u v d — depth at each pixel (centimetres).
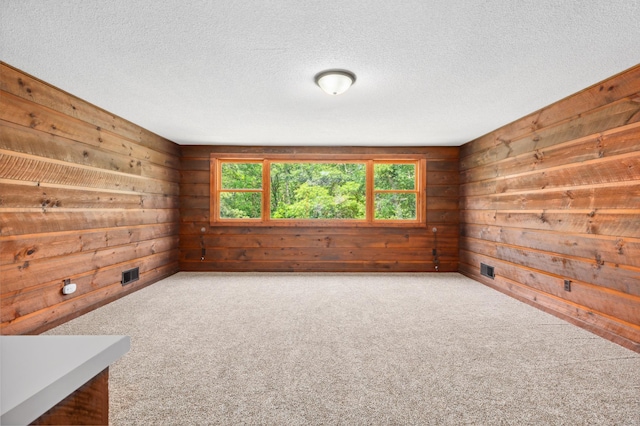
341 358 217
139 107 335
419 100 314
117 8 173
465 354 223
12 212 239
